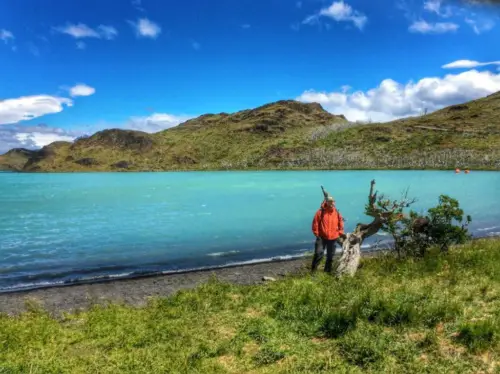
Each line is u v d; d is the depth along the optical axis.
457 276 9.46
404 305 7.14
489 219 25.61
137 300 10.66
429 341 5.95
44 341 7.02
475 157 148.25
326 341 6.43
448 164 146.25
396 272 10.55
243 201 43.28
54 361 6.07
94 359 6.14
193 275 13.49
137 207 38.94
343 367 5.43
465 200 38.00
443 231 11.84
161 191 63.31
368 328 6.55
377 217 11.77
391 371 5.22
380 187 59.81
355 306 7.20
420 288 8.51
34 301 10.77
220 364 5.82
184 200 46.12
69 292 11.73
